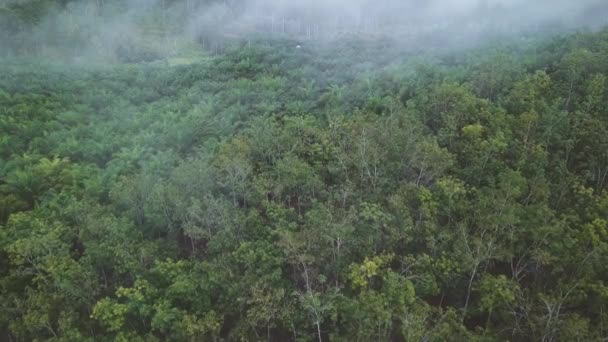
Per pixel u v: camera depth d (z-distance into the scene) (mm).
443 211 19406
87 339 16062
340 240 17172
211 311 16719
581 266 16891
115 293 17312
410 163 21297
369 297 15672
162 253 19078
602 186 21797
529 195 19766
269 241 18578
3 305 17250
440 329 15695
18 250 17734
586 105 24938
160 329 16578
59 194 23719
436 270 17469
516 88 26906
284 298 16969
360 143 21906
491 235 18094
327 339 17422
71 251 19906
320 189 21266
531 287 18109
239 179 21484
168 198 20062
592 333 15172
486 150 21844
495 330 17031
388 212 18719
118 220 19438
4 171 26922
